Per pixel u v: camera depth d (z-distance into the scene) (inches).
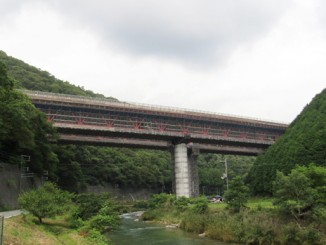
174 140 3567.9
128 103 3260.3
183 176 3457.2
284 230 1295.5
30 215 1565.0
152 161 6063.0
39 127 2486.5
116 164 5206.7
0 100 1903.3
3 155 2129.7
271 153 3125.0
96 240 1395.2
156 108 3383.4
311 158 2522.1
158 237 1738.4
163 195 3080.7
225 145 4097.0
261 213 1560.0
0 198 1857.8
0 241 699.4
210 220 1798.7
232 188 1849.2
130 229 2127.2
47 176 2812.5
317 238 1215.6
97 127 3061.0
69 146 3796.8
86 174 4564.5
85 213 1854.1
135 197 5285.4
